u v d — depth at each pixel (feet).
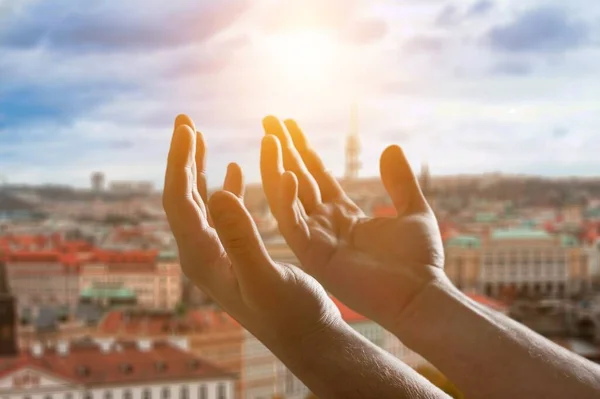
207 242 2.04
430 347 2.31
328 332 1.91
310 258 2.48
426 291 2.35
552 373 2.14
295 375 1.93
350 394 1.87
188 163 2.08
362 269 2.40
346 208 2.58
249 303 1.90
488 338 2.23
